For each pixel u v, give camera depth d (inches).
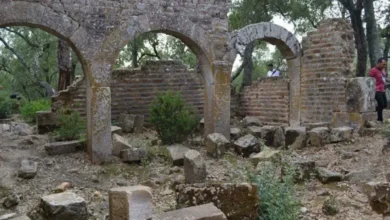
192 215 175.8
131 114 569.9
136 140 476.7
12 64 1365.7
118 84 569.6
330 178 295.7
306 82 532.1
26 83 1341.0
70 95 528.4
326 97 501.4
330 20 498.3
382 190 226.5
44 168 347.3
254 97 659.4
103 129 375.6
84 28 367.9
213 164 366.6
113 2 382.0
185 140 454.6
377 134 412.5
